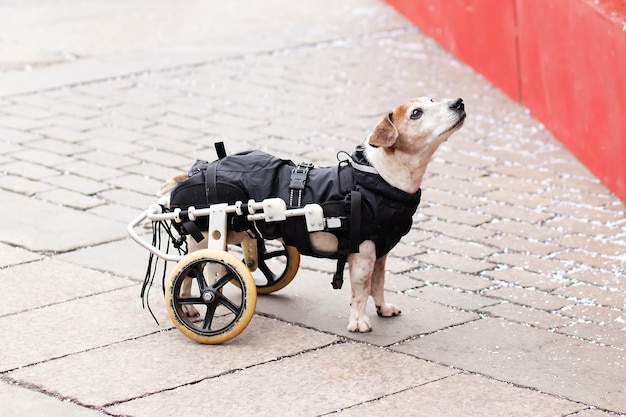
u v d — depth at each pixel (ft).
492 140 30.94
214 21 46.98
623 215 25.00
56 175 27.63
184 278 18.17
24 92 35.94
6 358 17.43
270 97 35.04
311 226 17.46
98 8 51.16
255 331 18.63
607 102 26.48
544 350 17.88
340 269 18.06
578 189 26.91
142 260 22.03
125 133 31.35
